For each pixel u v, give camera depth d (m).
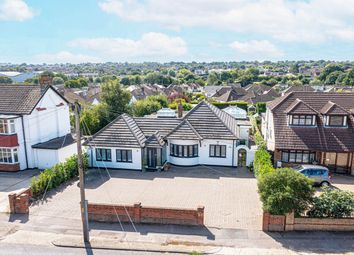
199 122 34.91
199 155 34.47
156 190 27.27
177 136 33.66
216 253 17.48
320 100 34.91
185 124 34.47
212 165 34.38
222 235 19.42
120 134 33.59
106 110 55.03
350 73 150.75
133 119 37.12
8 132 31.92
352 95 34.91
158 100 71.00
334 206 19.69
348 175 31.14
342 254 17.34
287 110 33.12
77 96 83.94
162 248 18.08
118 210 21.28
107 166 33.78
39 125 34.78
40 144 34.34
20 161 33.06
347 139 31.30
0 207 23.58
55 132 37.91
